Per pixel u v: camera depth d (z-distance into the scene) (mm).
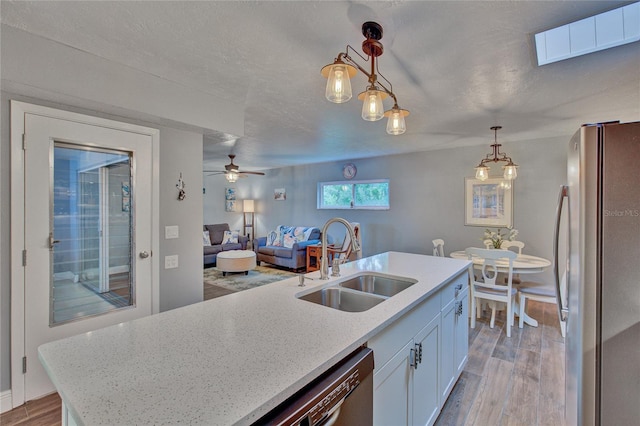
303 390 882
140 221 2480
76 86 1916
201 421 670
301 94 2605
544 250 4152
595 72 2100
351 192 6184
